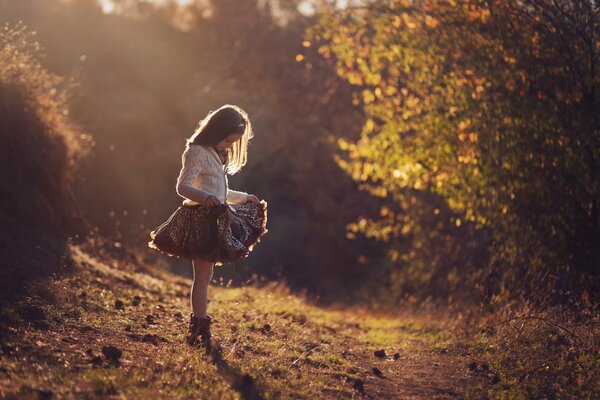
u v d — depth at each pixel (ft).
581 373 17.03
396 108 30.55
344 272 71.87
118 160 63.52
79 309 18.71
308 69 68.33
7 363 13.34
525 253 26.58
